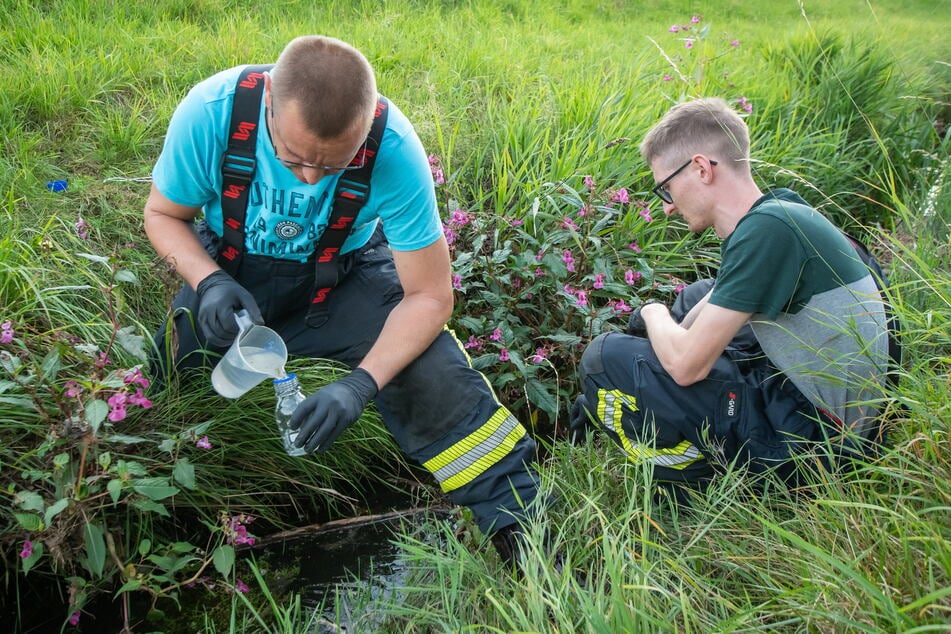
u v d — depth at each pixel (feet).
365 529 8.91
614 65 16.80
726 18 25.77
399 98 14.37
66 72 12.91
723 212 7.62
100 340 8.70
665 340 7.50
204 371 8.44
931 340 7.92
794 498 7.39
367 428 9.48
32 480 6.83
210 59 14.43
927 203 13.65
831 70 17.31
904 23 26.53
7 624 7.44
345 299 8.20
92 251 9.92
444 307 7.51
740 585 6.47
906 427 6.89
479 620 6.64
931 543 5.61
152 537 7.85
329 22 17.37
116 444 7.54
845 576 5.71
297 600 7.23
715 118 7.48
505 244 10.68
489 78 15.72
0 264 8.42
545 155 12.92
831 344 7.07
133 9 16.24
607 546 6.15
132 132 12.16
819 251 6.91
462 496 7.63
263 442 8.79
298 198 7.12
